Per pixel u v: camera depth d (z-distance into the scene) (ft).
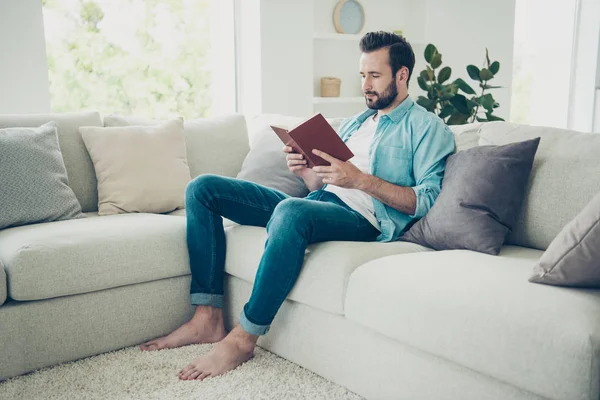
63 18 11.24
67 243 6.75
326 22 14.28
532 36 19.12
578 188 6.07
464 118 12.61
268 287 6.31
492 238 6.09
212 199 7.21
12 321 6.34
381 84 7.16
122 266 7.03
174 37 12.64
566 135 6.51
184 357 6.91
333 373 6.25
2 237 7.03
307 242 6.37
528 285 4.96
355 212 6.95
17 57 10.02
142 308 7.33
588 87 18.74
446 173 6.78
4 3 9.81
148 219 7.89
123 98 12.12
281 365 6.66
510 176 6.27
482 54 16.69
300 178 8.76
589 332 4.17
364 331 5.87
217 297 7.38
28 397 5.99
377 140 7.25
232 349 6.51
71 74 11.44
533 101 19.45
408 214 6.81
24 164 7.77
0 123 8.39
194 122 9.97
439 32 15.74
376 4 15.03
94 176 8.88
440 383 5.22
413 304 5.18
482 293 4.91
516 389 4.68
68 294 6.72
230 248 7.38
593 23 18.42
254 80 12.78
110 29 11.82
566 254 4.83
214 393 6.01
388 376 5.67
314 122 6.29
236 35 13.00
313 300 6.18
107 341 7.07
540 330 4.37
